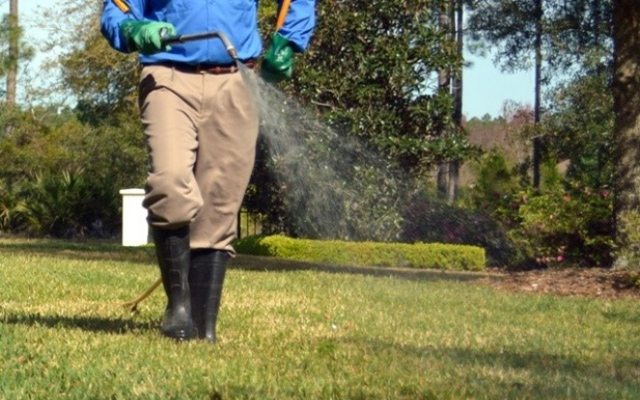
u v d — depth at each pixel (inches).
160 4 245.3
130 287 431.5
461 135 733.3
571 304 450.9
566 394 210.4
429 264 715.4
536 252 677.3
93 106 1378.0
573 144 1214.3
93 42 1235.2
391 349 262.7
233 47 229.9
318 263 733.3
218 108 244.7
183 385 201.2
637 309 436.1
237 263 715.4
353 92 695.1
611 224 644.7
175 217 237.5
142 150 1310.3
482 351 274.2
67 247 871.7
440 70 718.5
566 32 763.4
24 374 209.2
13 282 435.5
